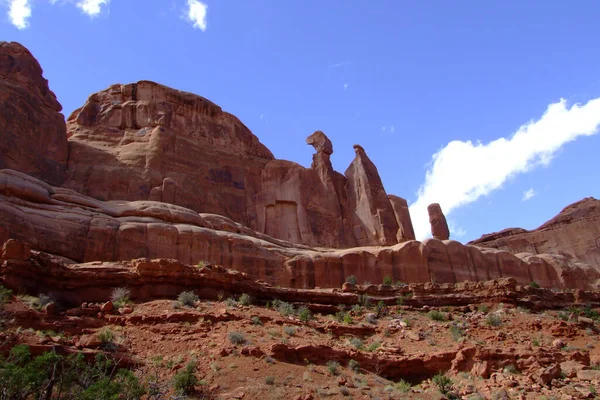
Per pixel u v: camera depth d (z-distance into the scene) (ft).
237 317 83.92
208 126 187.42
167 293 92.32
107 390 49.65
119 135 170.30
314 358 75.51
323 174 201.26
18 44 156.66
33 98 148.25
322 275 137.80
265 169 190.80
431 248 157.28
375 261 149.59
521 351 84.38
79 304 85.05
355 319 103.14
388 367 80.18
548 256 183.32
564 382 78.28
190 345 72.90
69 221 107.96
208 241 122.52
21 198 109.91
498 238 282.77
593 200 270.87
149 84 183.93
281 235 178.40
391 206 202.39
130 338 73.00
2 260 81.20
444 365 83.30
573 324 109.09
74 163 152.25
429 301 124.57
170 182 154.92
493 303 124.77
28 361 55.01
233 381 64.08
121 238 111.14
